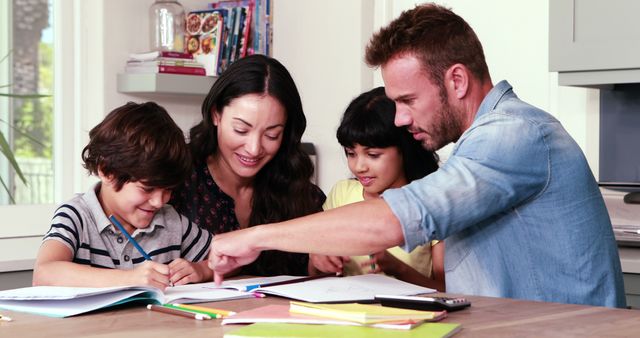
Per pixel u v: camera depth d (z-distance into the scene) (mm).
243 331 1143
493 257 1599
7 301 1405
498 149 1500
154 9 3264
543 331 1175
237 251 1518
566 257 1562
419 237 1453
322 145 3514
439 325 1188
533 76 3107
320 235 1471
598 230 1594
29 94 3152
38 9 3170
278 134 2023
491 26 3207
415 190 1467
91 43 3240
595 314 1312
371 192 2166
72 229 1728
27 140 3143
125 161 1718
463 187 1471
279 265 2074
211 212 2096
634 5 2625
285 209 2143
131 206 1772
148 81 3148
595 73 2721
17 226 3061
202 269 1740
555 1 2760
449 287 1663
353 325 1188
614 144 2955
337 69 3451
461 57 1633
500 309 1360
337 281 1617
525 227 1570
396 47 1657
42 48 3184
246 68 1966
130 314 1332
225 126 1991
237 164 2016
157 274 1508
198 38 3438
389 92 1693
